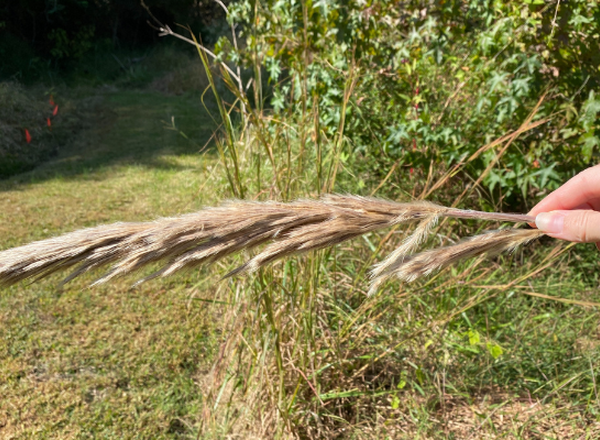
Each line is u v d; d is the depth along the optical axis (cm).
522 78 345
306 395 259
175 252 74
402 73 430
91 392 299
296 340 253
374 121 432
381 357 270
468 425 239
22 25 1442
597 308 318
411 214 80
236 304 278
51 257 69
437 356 276
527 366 277
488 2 379
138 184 650
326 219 78
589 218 86
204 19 1823
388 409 254
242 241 76
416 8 423
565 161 362
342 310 270
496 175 353
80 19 1558
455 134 381
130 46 1808
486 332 298
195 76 1348
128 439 265
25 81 1265
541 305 338
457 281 278
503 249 89
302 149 266
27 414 279
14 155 788
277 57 399
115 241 72
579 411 241
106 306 381
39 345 336
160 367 320
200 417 277
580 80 343
